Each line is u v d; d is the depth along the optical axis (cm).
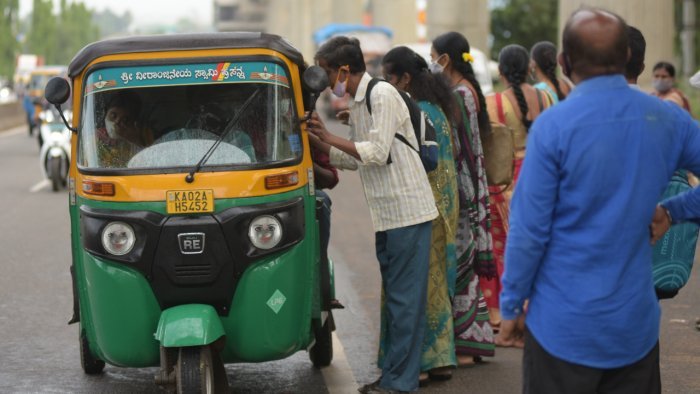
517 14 6038
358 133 705
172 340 608
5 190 2095
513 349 848
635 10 2306
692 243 622
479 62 3434
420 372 742
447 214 734
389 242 708
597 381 455
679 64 5025
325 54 697
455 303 779
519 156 881
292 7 8781
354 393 745
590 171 445
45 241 1442
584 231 449
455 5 4719
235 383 779
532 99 884
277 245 648
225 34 679
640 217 449
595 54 451
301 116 678
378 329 945
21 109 5384
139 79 667
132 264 641
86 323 687
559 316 451
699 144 462
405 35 7088
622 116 448
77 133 677
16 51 13262
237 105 666
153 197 642
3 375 805
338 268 1245
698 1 4962
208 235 637
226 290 643
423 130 711
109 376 799
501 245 876
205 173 644
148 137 664
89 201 657
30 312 1024
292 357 853
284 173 656
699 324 915
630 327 451
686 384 756
